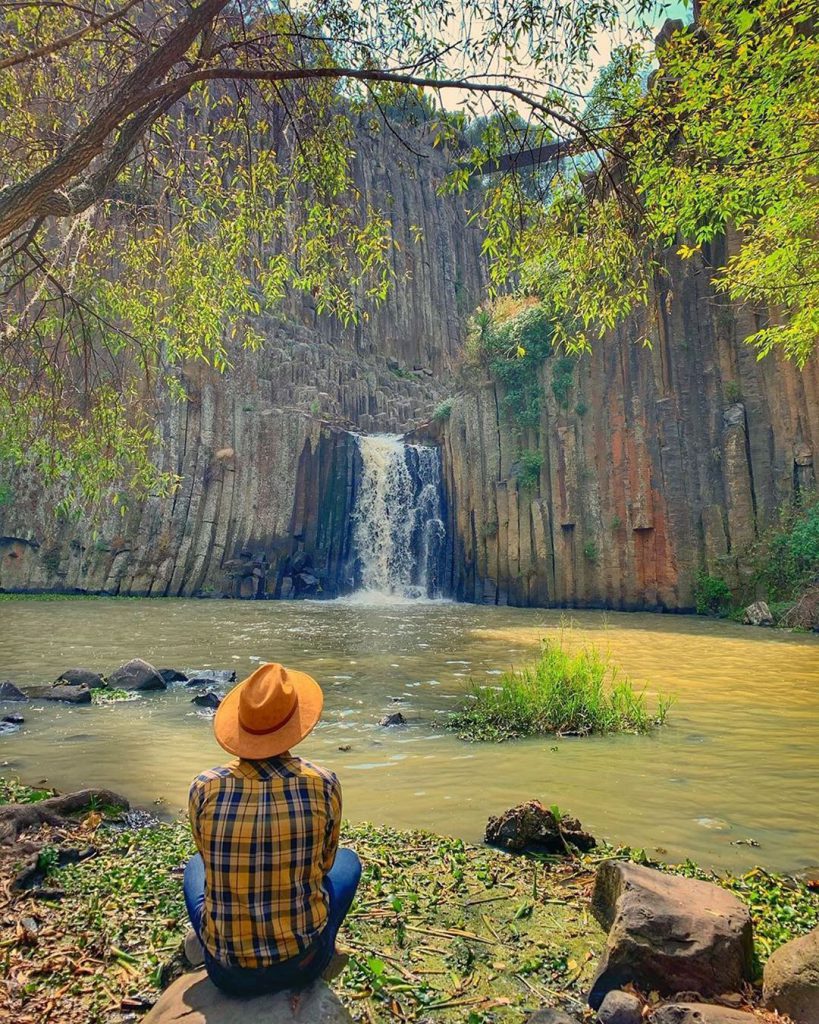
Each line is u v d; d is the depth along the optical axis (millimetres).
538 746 7805
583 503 29422
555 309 7566
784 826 5406
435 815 5574
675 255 27703
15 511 32031
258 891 2318
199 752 7496
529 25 6223
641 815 5621
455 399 35531
